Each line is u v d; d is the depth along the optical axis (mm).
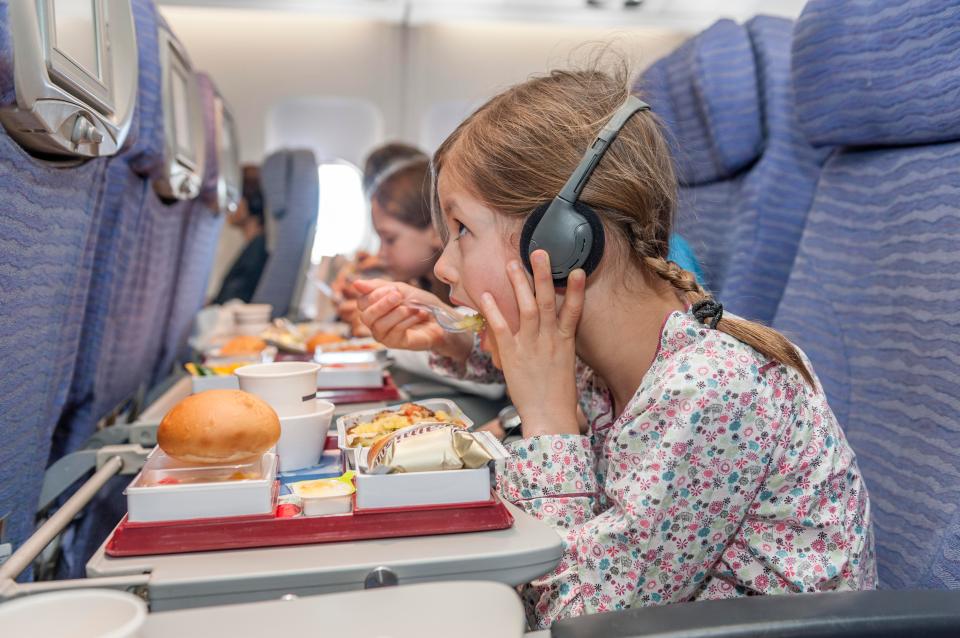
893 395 970
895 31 982
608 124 799
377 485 623
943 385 884
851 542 816
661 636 554
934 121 942
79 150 763
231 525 603
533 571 602
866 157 1102
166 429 632
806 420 818
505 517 641
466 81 3996
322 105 3992
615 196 803
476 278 844
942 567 820
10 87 619
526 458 808
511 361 833
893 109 998
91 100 799
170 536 591
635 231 818
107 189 1163
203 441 619
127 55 958
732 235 1591
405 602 520
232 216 3939
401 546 603
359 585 565
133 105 967
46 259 838
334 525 613
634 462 765
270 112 3984
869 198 1071
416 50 3955
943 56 916
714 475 756
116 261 1246
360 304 1265
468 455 639
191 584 539
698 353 777
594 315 855
